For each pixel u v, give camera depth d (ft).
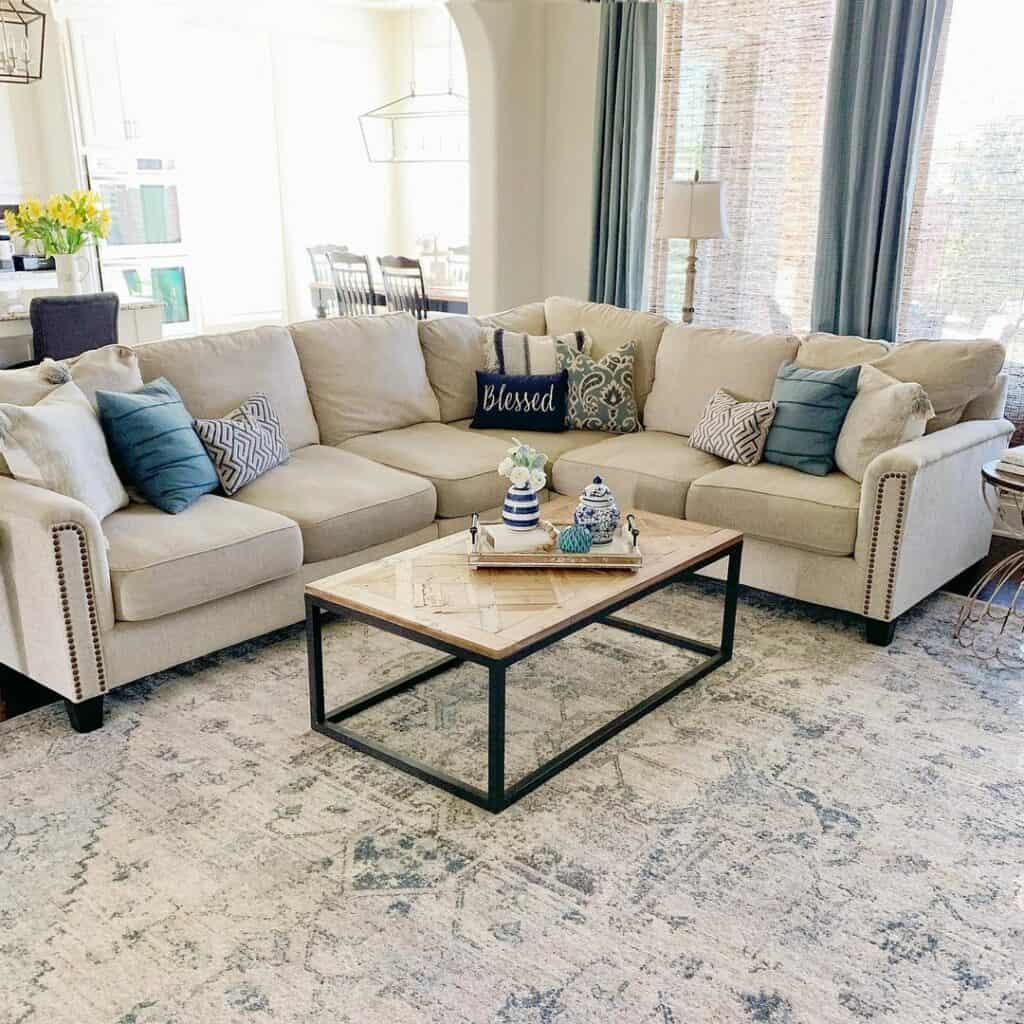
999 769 8.43
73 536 8.26
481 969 6.15
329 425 12.92
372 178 27.04
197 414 11.33
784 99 16.19
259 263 24.81
